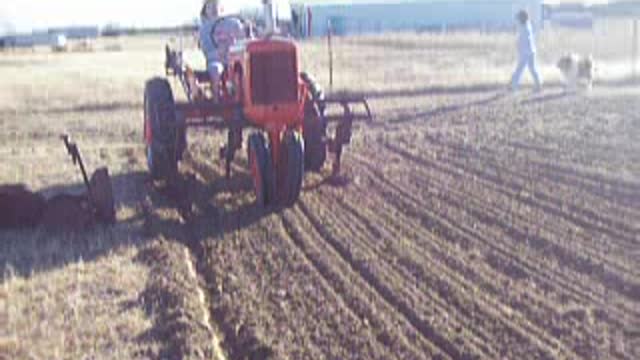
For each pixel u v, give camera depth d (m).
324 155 12.74
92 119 19.56
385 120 17.55
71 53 49.84
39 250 9.69
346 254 9.26
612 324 7.40
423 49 38.94
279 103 11.58
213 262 9.20
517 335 7.21
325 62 31.95
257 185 11.23
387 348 7.05
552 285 8.26
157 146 12.12
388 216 10.62
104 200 10.62
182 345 7.11
